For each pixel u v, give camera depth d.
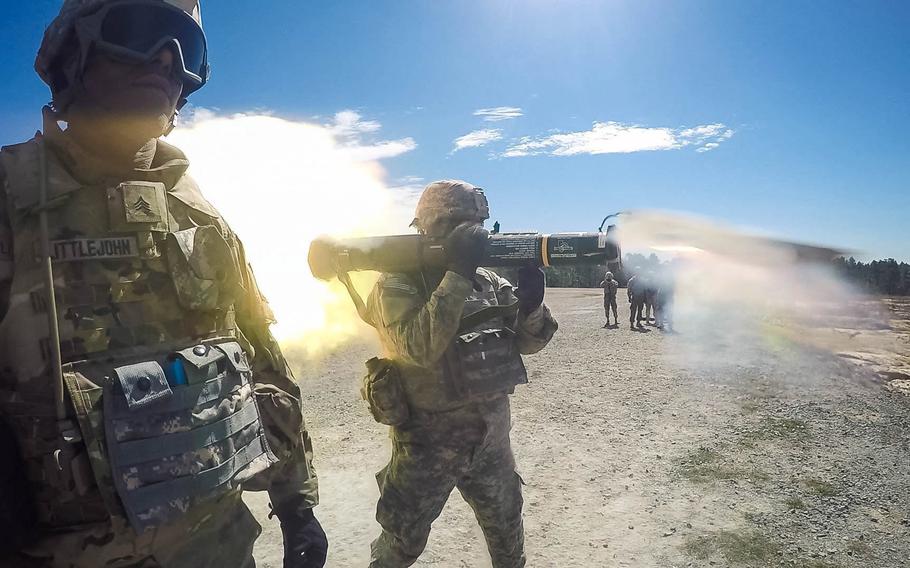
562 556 4.09
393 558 2.80
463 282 2.43
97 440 1.39
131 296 1.52
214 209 1.84
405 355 2.55
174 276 1.59
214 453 1.57
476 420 2.71
